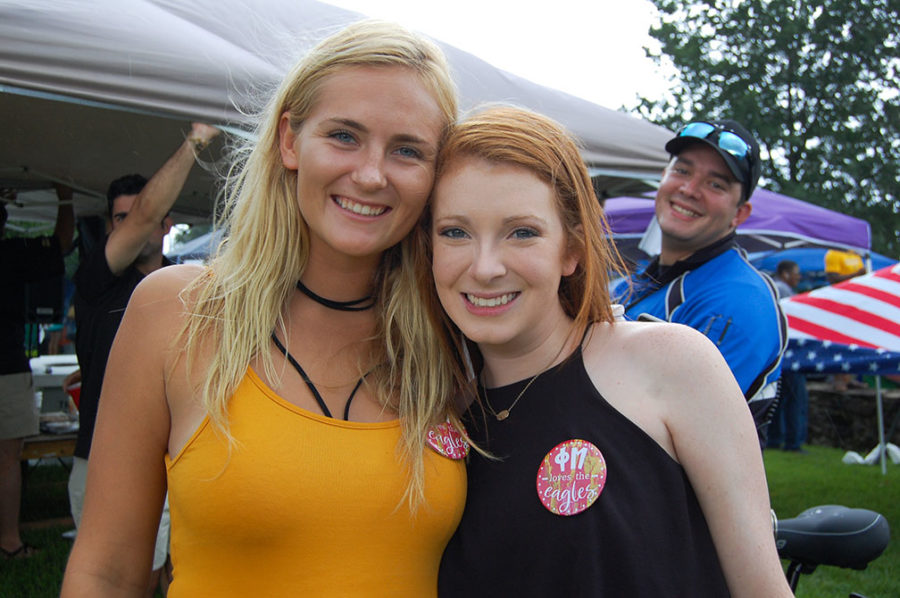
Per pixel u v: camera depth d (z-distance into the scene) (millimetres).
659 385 1195
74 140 4176
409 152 1277
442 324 1415
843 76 22312
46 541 4398
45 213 6590
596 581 1114
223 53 2748
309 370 1330
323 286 1397
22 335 4121
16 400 4055
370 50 1249
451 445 1321
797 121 22984
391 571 1240
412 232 1408
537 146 1231
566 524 1152
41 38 2416
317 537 1194
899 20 22312
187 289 1318
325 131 1261
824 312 4375
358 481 1220
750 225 7203
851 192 22344
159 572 3199
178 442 1243
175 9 2861
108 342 2895
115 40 2533
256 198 1372
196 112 2678
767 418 2127
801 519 2029
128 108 2598
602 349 1272
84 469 3033
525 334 1281
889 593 3867
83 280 2938
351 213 1279
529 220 1214
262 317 1304
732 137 2301
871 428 8320
